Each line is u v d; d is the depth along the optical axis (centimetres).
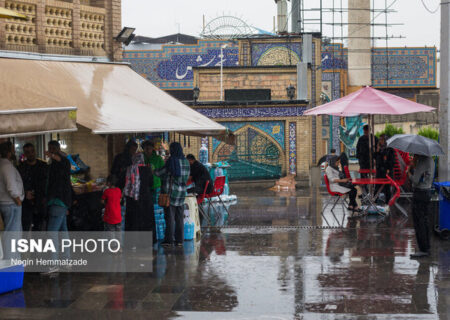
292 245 1027
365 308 668
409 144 922
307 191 2033
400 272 828
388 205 1352
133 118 937
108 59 1312
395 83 3788
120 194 995
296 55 2953
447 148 1166
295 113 2286
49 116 724
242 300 702
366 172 1419
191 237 1091
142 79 1178
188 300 705
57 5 1209
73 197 982
